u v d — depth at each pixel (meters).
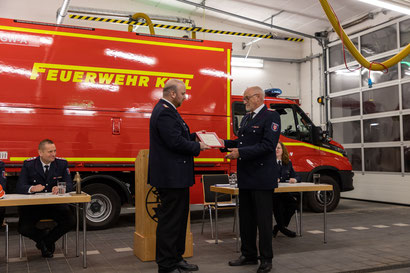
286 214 5.08
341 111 10.27
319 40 10.75
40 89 5.22
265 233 3.51
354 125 9.88
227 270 3.57
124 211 6.67
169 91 3.47
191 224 6.18
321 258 4.00
